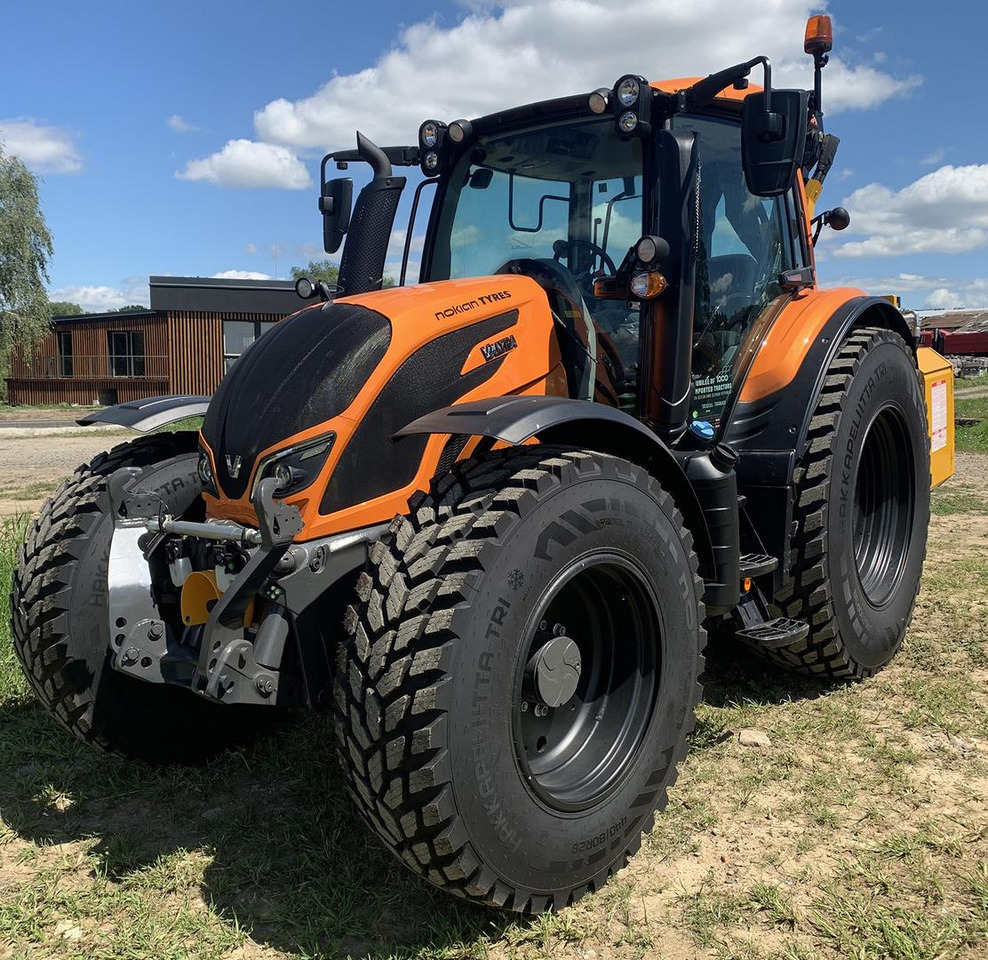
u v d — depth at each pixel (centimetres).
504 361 282
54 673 284
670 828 271
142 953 218
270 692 226
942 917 226
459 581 208
